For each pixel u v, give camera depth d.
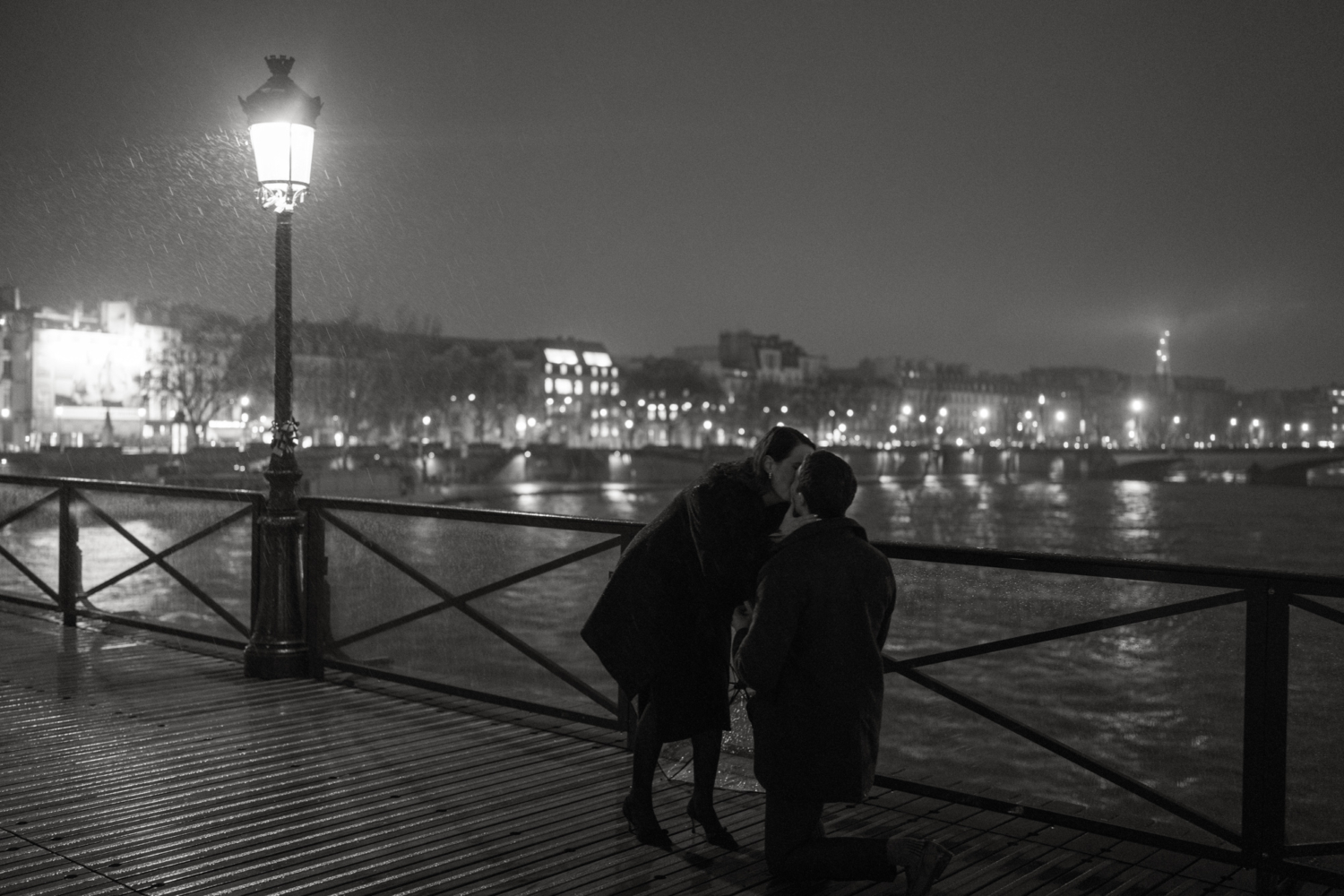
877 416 195.12
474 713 7.72
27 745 7.02
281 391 8.77
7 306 95.81
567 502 84.56
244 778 6.38
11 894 4.89
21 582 12.14
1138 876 5.15
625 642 5.35
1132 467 138.88
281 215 8.61
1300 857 4.92
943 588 5.93
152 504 10.41
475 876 5.07
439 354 115.56
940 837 5.59
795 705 4.59
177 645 10.02
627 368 173.12
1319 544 66.00
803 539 4.62
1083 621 5.51
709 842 5.44
